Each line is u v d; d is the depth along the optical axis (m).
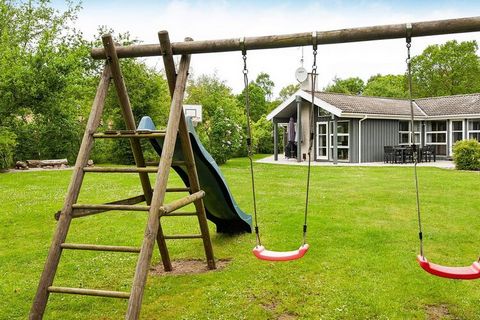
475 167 15.05
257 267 5.03
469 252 5.47
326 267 4.93
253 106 42.41
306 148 22.22
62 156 21.12
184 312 3.89
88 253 5.73
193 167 4.47
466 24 3.33
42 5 22.66
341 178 13.12
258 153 31.33
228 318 3.74
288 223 7.07
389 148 19.53
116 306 4.08
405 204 8.55
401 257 5.24
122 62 20.83
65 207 3.38
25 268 5.19
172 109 3.66
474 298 4.08
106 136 3.64
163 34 3.69
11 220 7.83
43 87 17.06
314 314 3.77
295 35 3.66
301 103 22.05
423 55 42.53
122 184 12.61
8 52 17.34
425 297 4.11
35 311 3.19
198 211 4.79
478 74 40.06
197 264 5.31
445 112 21.19
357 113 19.08
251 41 3.74
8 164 17.86
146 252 3.09
